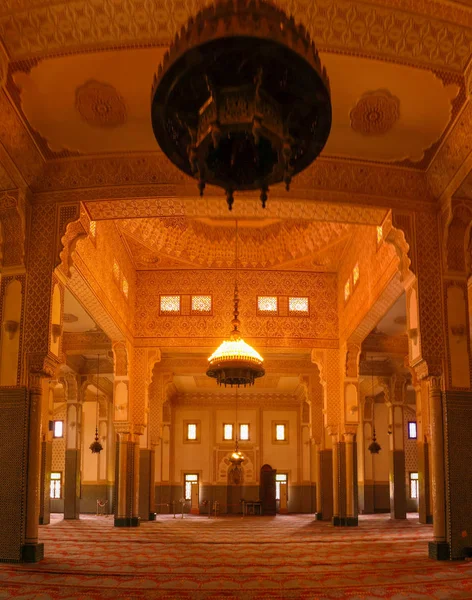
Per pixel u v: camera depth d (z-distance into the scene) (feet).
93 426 68.49
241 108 13.14
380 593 18.26
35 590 18.35
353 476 43.60
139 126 24.21
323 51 20.10
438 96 22.30
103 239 35.12
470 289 30.17
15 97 21.99
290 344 43.45
